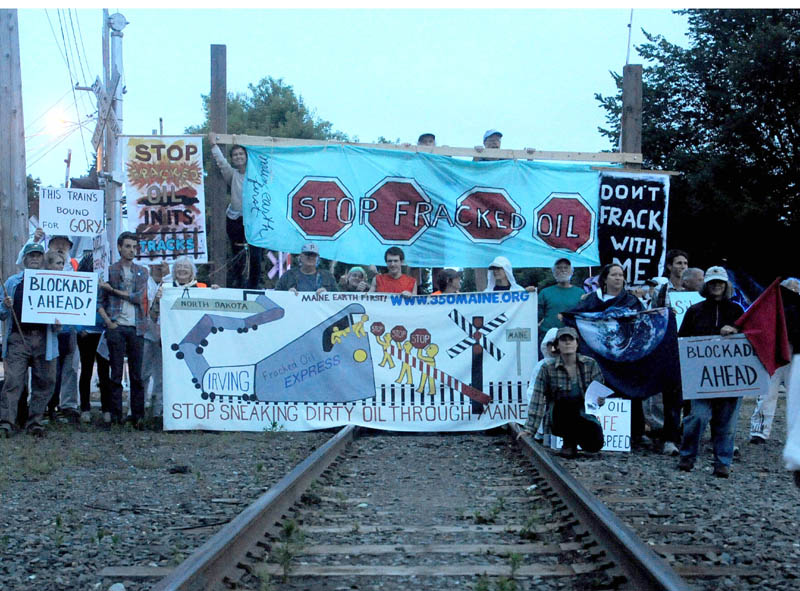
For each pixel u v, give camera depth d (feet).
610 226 42.34
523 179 41.93
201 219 40.32
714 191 98.89
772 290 26.84
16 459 29.32
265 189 40.73
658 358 32.99
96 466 28.53
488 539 19.35
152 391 39.32
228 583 15.44
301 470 23.76
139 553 18.30
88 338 38.96
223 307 37.27
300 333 37.45
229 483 25.76
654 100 110.73
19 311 34.47
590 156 42.63
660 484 26.05
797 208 100.63
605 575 16.11
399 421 37.27
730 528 20.51
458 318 37.78
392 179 41.29
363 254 41.14
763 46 94.84
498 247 41.78
